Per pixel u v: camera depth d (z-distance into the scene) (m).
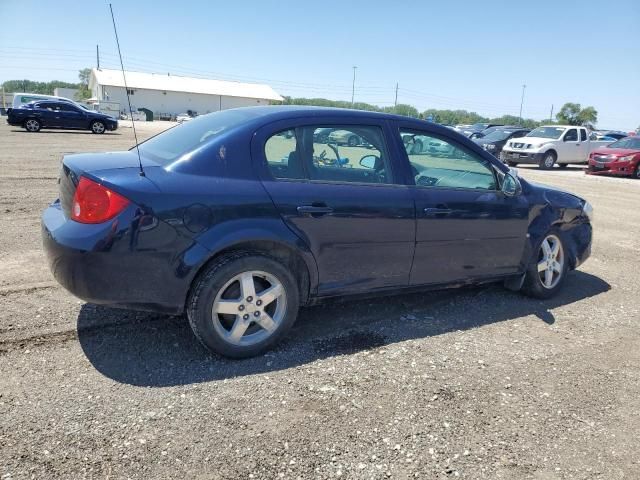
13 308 3.96
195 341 3.62
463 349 3.77
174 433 2.63
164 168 3.21
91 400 2.87
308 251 3.46
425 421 2.87
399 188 3.84
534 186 4.84
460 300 4.78
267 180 3.35
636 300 5.09
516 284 4.75
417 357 3.61
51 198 8.27
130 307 3.12
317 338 3.80
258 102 81.75
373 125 3.84
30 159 13.27
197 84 80.69
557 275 4.96
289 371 3.31
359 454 2.58
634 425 2.97
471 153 4.29
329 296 3.70
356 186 3.65
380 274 3.83
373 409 2.95
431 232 3.95
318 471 2.44
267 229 3.28
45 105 24.78
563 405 3.12
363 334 3.92
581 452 2.70
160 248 3.05
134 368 3.23
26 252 5.33
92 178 3.03
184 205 3.08
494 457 2.62
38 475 2.30
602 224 8.93
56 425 2.64
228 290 3.31
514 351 3.80
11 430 2.58
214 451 2.53
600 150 18.69
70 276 3.03
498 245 4.39
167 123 55.03
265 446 2.59
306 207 3.40
